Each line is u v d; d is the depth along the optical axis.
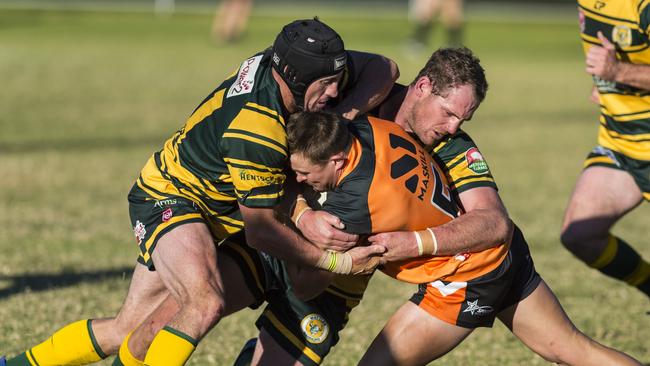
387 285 28.06
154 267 17.17
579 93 73.44
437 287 16.95
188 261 16.41
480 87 16.64
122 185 39.62
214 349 22.06
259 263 18.11
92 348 18.17
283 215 16.80
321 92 16.39
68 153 45.62
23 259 28.31
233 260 17.94
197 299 16.08
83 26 101.56
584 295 27.17
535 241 33.12
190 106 60.31
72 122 53.91
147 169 18.12
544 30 119.25
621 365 17.62
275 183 16.11
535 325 17.72
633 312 25.72
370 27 107.75
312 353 18.19
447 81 16.53
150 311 18.06
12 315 23.28
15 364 18.31
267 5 131.38
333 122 15.88
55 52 81.19
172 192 17.58
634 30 22.36
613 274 24.08
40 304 24.14
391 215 16.17
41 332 22.14
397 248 16.30
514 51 97.94
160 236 16.91
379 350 17.20
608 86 23.22
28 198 36.69
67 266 27.86
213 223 17.75
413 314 17.19
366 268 16.53
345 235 16.20
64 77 69.44
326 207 16.34
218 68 76.25
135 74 72.12
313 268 16.83
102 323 18.25
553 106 67.31
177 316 16.03
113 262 28.48
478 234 16.56
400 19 119.88
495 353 22.39
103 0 129.62
